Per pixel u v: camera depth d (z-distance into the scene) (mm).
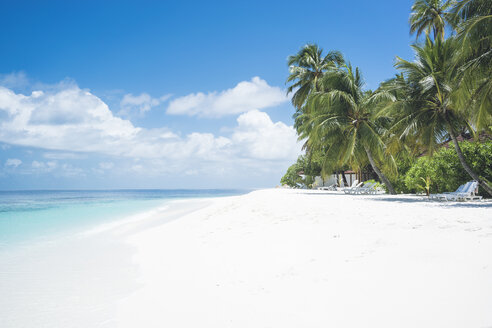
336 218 8289
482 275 3305
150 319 3441
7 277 5355
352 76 21844
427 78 14031
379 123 21562
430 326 2461
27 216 17484
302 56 31609
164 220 13727
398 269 3797
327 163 22438
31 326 3520
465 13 11578
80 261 6469
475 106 11641
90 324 3479
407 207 10609
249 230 7883
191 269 5188
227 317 3219
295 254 5125
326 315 2920
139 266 5836
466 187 13844
